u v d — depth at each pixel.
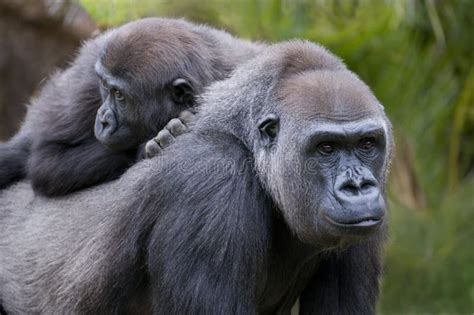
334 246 17.05
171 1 29.77
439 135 35.53
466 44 33.31
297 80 16.97
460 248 37.94
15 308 20.75
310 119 16.47
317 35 31.02
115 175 21.14
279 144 16.91
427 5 31.19
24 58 33.38
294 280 18.92
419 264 38.19
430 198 37.03
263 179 17.14
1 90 33.84
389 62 32.81
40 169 21.31
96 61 22.22
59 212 20.28
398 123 33.47
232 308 16.83
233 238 16.78
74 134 21.70
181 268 16.92
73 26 31.77
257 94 17.41
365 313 18.67
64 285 18.91
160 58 21.36
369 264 18.66
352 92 16.59
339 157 16.47
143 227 17.64
